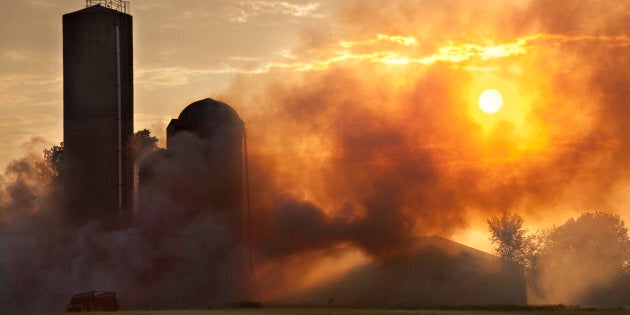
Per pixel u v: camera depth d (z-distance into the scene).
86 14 126.12
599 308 105.19
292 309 92.88
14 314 87.56
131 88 128.88
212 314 81.88
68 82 125.75
